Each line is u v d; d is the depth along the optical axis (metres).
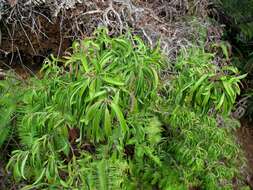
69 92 1.42
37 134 1.66
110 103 1.29
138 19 2.55
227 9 3.15
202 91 1.47
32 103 1.75
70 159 1.80
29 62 2.55
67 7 2.33
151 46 2.44
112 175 1.64
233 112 3.07
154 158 1.97
